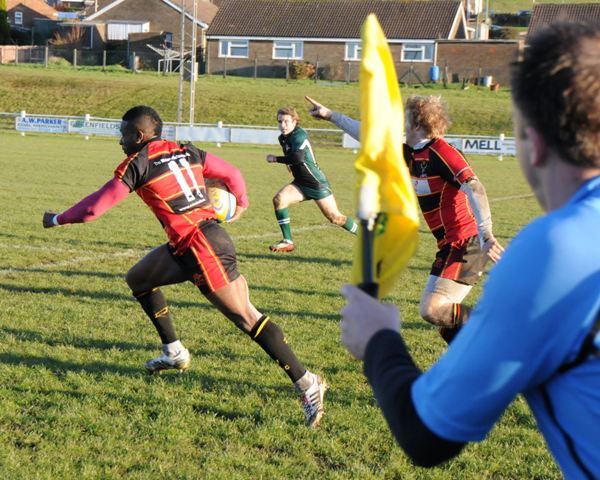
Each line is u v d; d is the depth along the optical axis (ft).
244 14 347.77
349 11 339.36
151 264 31.45
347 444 28.02
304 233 79.61
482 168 167.02
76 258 61.72
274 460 26.32
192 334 41.16
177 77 311.68
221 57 343.67
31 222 77.71
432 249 72.59
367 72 9.52
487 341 8.40
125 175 29.40
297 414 30.50
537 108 8.57
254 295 51.47
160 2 377.30
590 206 8.44
